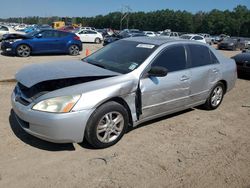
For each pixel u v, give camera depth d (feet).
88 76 13.34
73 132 12.32
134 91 14.17
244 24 337.31
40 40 50.80
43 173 11.51
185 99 17.33
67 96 12.14
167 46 16.30
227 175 12.24
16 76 14.10
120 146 14.03
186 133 16.17
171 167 12.52
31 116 12.23
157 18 418.92
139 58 15.34
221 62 20.07
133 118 14.53
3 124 15.67
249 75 33.81
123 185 11.05
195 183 11.53
